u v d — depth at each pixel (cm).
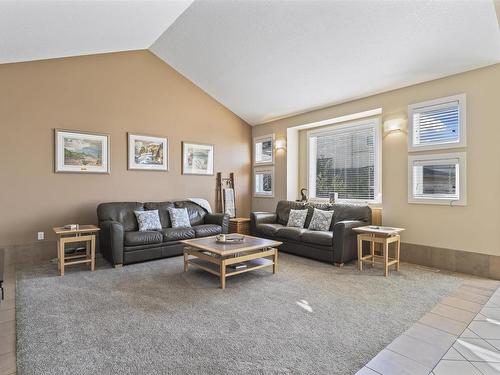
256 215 555
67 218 461
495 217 364
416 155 432
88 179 481
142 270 391
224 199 640
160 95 562
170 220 513
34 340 213
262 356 195
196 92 614
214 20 426
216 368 182
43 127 441
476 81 379
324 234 433
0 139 409
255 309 270
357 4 339
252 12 394
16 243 421
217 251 332
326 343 212
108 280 349
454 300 292
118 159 512
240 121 691
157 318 250
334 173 592
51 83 447
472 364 187
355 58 417
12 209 418
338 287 329
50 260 439
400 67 408
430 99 420
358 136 552
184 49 514
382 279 359
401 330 231
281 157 647
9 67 415
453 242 397
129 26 401
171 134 576
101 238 447
